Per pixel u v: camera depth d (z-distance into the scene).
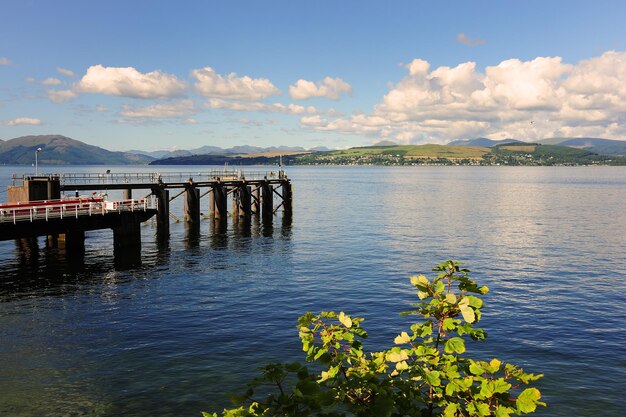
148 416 14.59
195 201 56.25
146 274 32.53
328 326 5.93
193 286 29.34
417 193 120.00
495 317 23.53
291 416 4.98
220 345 19.94
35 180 44.16
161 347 19.70
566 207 83.31
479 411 5.09
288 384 16.39
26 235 31.52
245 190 62.75
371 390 5.53
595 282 30.64
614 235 51.19
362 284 30.03
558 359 18.62
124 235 37.78
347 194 116.19
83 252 39.50
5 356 18.77
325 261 37.19
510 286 29.58
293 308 25.03
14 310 24.45
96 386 16.39
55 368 17.73
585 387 16.34
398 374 6.07
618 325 22.47
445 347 5.48
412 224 60.16
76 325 22.28
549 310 24.69
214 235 50.50
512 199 100.94
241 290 28.50
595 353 19.19
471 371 5.45
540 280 31.17
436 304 5.68
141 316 23.61
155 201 50.88
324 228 56.19
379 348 19.69
